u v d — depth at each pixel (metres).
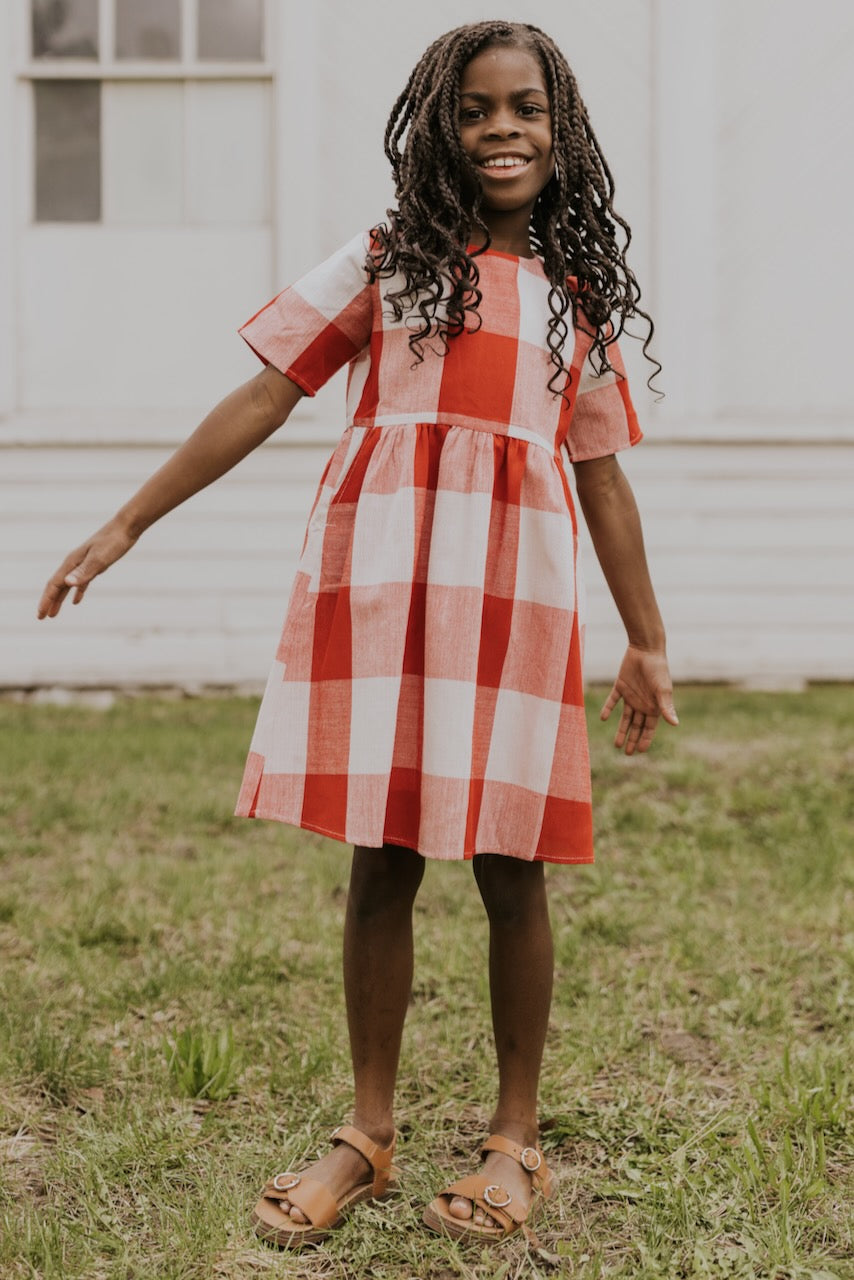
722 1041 2.41
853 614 6.30
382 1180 1.88
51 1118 2.13
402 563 1.76
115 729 5.28
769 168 6.13
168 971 2.69
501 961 1.90
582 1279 1.67
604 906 3.19
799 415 6.24
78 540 6.14
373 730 1.75
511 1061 1.91
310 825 1.78
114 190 6.12
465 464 1.77
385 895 1.88
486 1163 1.87
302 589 1.84
